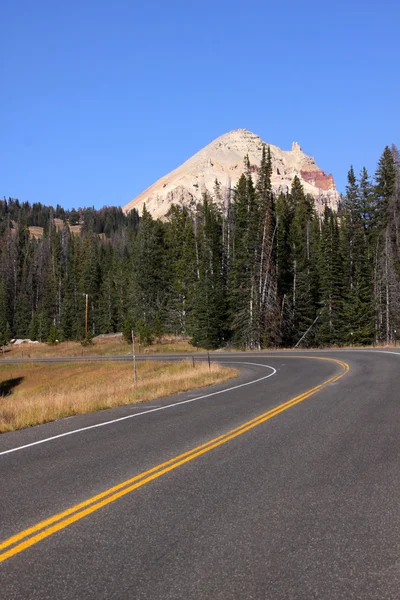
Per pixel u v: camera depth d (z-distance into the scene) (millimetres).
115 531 4949
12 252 120438
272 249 57000
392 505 5539
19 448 9055
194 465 7363
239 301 57156
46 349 77500
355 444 8375
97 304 96812
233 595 3717
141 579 3977
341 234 65062
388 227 60750
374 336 56125
